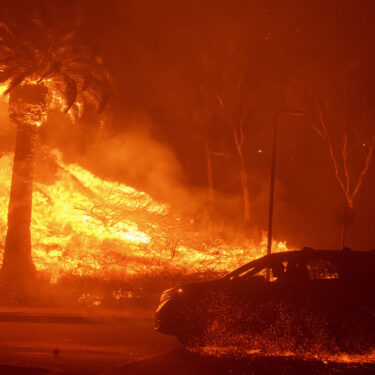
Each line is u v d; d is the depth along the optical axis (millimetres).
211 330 11812
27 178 22484
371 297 11336
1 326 15312
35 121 22359
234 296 11805
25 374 9180
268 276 12227
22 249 22406
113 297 21031
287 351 11461
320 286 11562
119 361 10625
